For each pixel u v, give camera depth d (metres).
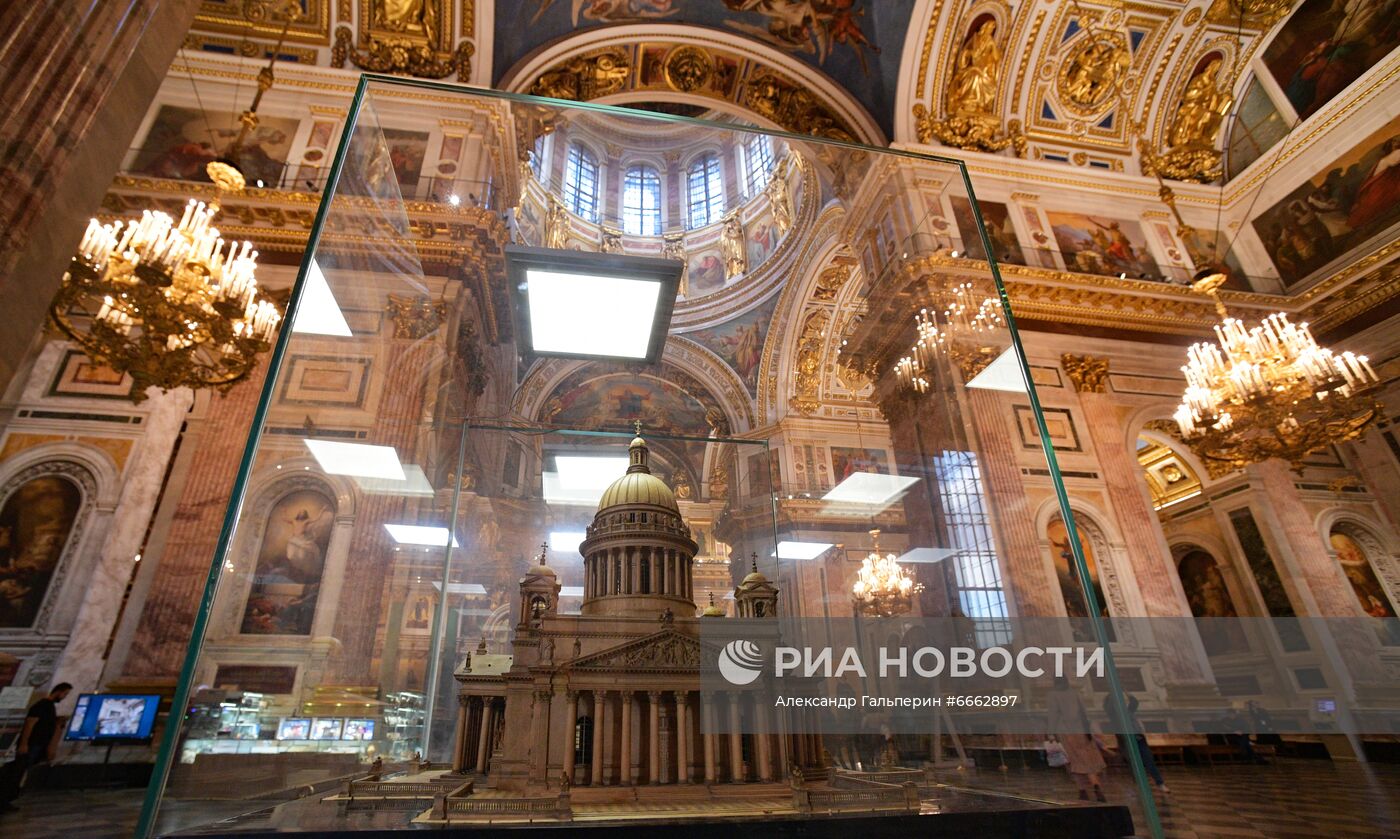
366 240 2.72
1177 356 12.45
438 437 3.47
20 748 5.39
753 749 1.71
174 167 9.53
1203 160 15.05
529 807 1.59
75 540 7.70
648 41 13.70
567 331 3.48
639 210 16.00
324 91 10.92
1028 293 12.22
